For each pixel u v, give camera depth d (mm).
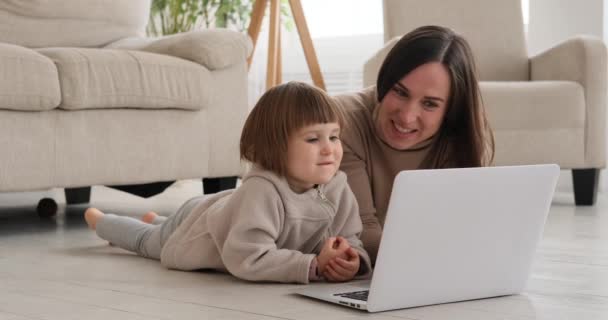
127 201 2969
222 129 2496
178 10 4094
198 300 1131
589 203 2822
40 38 2725
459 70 1334
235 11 4141
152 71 2268
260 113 1284
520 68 3225
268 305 1093
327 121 1259
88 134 2174
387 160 1464
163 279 1319
